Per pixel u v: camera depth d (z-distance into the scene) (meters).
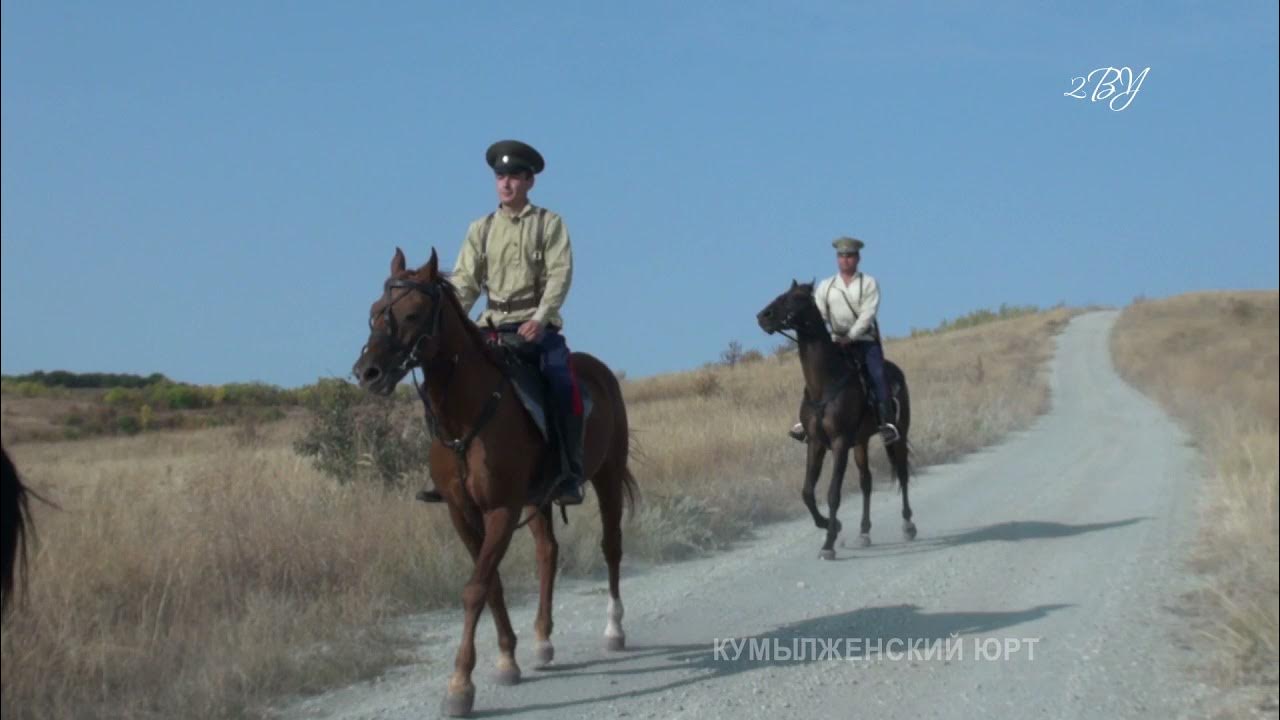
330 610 8.12
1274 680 6.96
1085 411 31.94
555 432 6.97
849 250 11.70
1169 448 21.14
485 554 6.49
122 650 6.90
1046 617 8.69
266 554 8.99
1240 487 12.97
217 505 10.01
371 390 6.07
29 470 15.78
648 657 7.69
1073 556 11.02
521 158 7.18
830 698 6.77
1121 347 61.53
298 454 13.52
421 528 10.09
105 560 8.24
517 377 6.72
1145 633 8.15
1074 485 16.25
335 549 9.31
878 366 11.55
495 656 7.70
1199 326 72.50
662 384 40.38
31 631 6.83
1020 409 30.05
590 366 7.97
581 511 11.48
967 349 62.09
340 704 6.67
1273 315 75.75
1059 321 81.25
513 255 7.21
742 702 6.68
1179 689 6.89
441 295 6.34
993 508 14.27
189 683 6.59
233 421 37.81
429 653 7.79
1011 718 6.41
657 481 13.70
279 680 6.89
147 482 12.21
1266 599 8.38
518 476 6.59
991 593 9.56
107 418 47.28
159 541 8.86
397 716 6.43
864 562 11.02
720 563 11.02
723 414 22.42
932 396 31.05
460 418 6.44
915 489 16.05
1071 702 6.67
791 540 12.29
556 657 7.70
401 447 12.76
